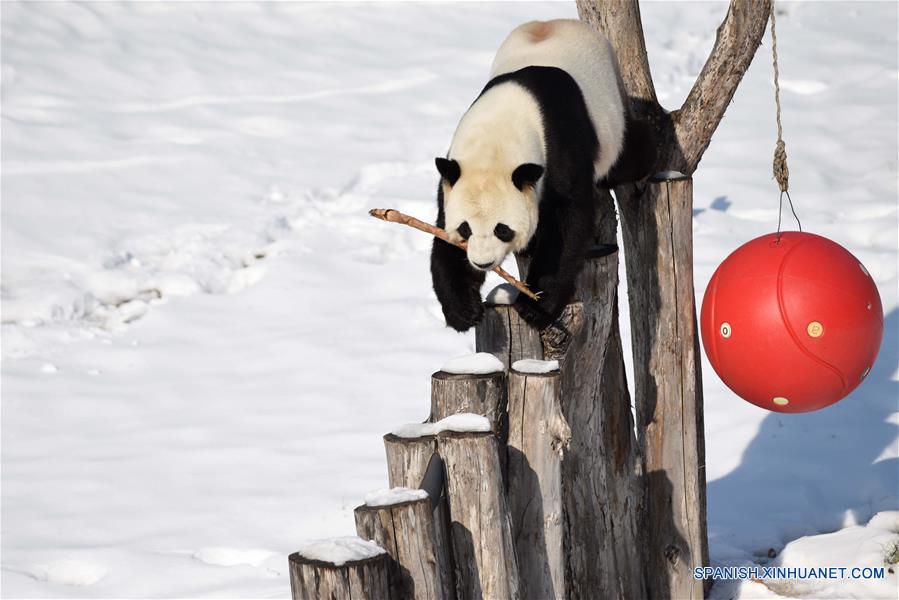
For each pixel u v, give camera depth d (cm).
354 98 3588
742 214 2717
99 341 2341
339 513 1656
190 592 1451
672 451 1337
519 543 1090
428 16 4300
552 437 1063
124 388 2156
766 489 1667
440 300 1255
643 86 1405
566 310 1200
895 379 1978
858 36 3972
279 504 1700
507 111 1244
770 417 1880
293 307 2447
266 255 2689
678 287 1309
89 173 3042
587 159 1265
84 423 2027
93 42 3916
